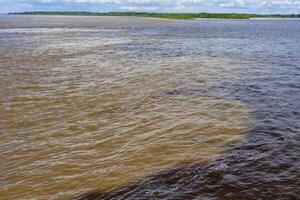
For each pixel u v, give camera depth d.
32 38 41.47
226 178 7.82
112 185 7.73
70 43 36.41
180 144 9.83
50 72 20.25
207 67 22.27
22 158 9.25
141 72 20.34
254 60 25.64
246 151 9.25
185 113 12.65
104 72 20.34
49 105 13.77
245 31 63.91
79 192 7.50
